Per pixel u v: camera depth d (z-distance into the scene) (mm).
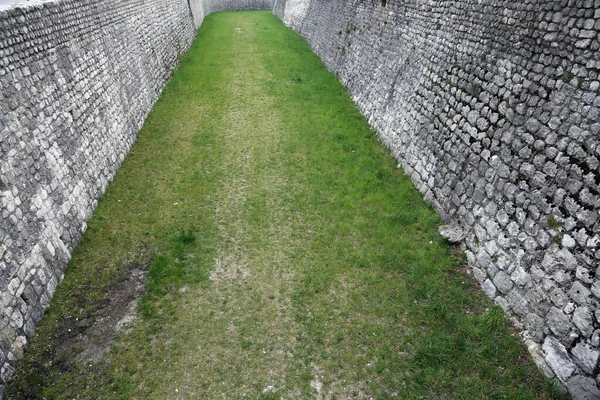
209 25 36438
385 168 11250
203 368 6070
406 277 7527
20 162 6977
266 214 9461
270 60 22609
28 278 6645
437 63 10414
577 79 6078
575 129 5977
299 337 6523
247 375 5969
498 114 7672
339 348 6324
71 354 6273
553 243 5984
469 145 8359
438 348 6098
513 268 6605
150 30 17453
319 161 11711
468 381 5691
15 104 7066
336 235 8727
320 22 25297
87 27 10648
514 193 6898
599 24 5789
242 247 8453
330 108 15664
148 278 7691
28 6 7773
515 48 7500
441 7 10508
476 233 7660
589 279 5379
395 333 6504
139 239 8664
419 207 9391
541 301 6020
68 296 7281
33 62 7809
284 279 7645
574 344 5418
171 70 19875
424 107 10578
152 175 11094
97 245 8445
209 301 7199
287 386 5809
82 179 9102
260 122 14477
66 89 8984
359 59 16969
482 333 6270
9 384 5820
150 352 6297
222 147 12672
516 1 7531
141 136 13422
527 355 5977
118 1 13500
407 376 5863
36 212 7160
